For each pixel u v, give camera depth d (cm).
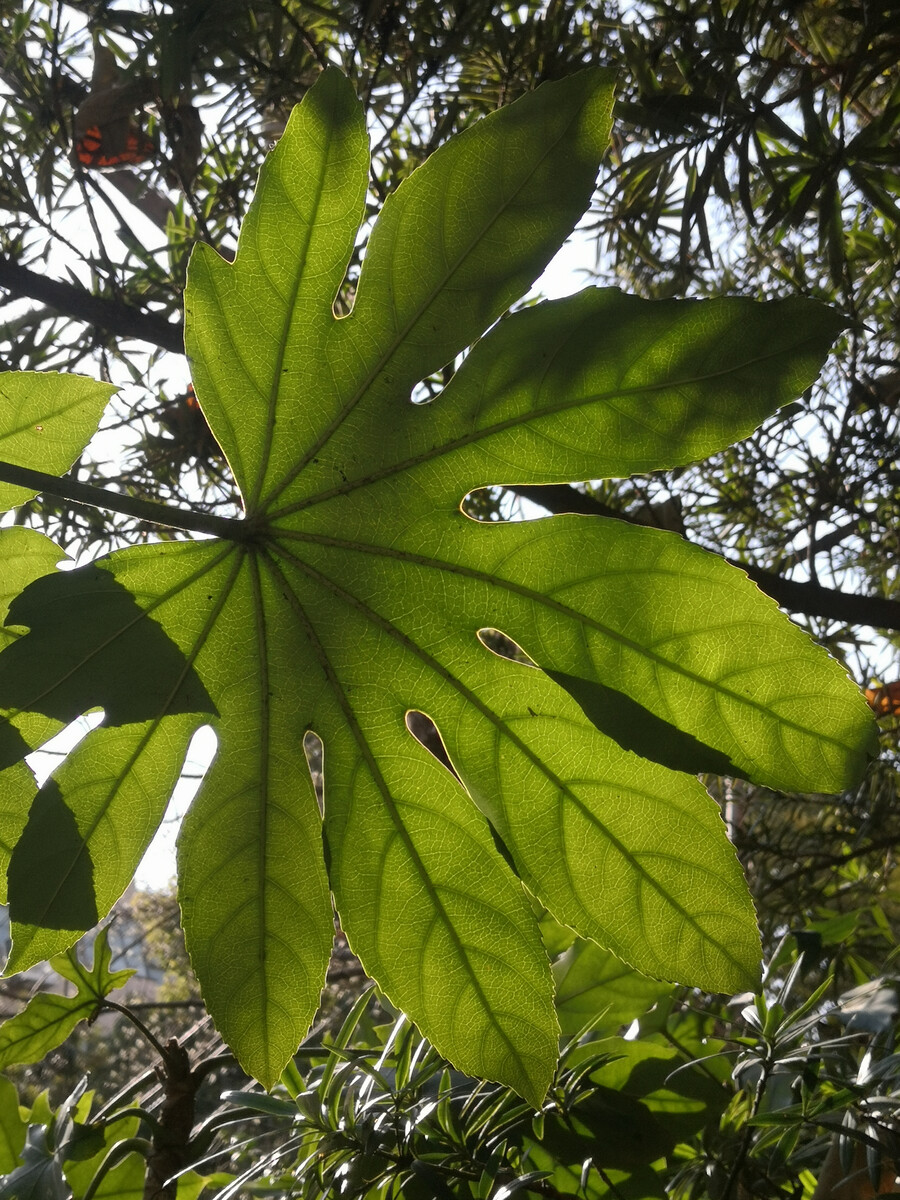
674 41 75
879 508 94
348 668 29
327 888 29
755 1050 33
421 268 27
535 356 26
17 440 32
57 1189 36
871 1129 32
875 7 66
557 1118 32
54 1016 39
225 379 28
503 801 28
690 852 27
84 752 28
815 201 79
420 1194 31
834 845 91
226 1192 30
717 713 26
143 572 29
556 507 77
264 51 82
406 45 80
